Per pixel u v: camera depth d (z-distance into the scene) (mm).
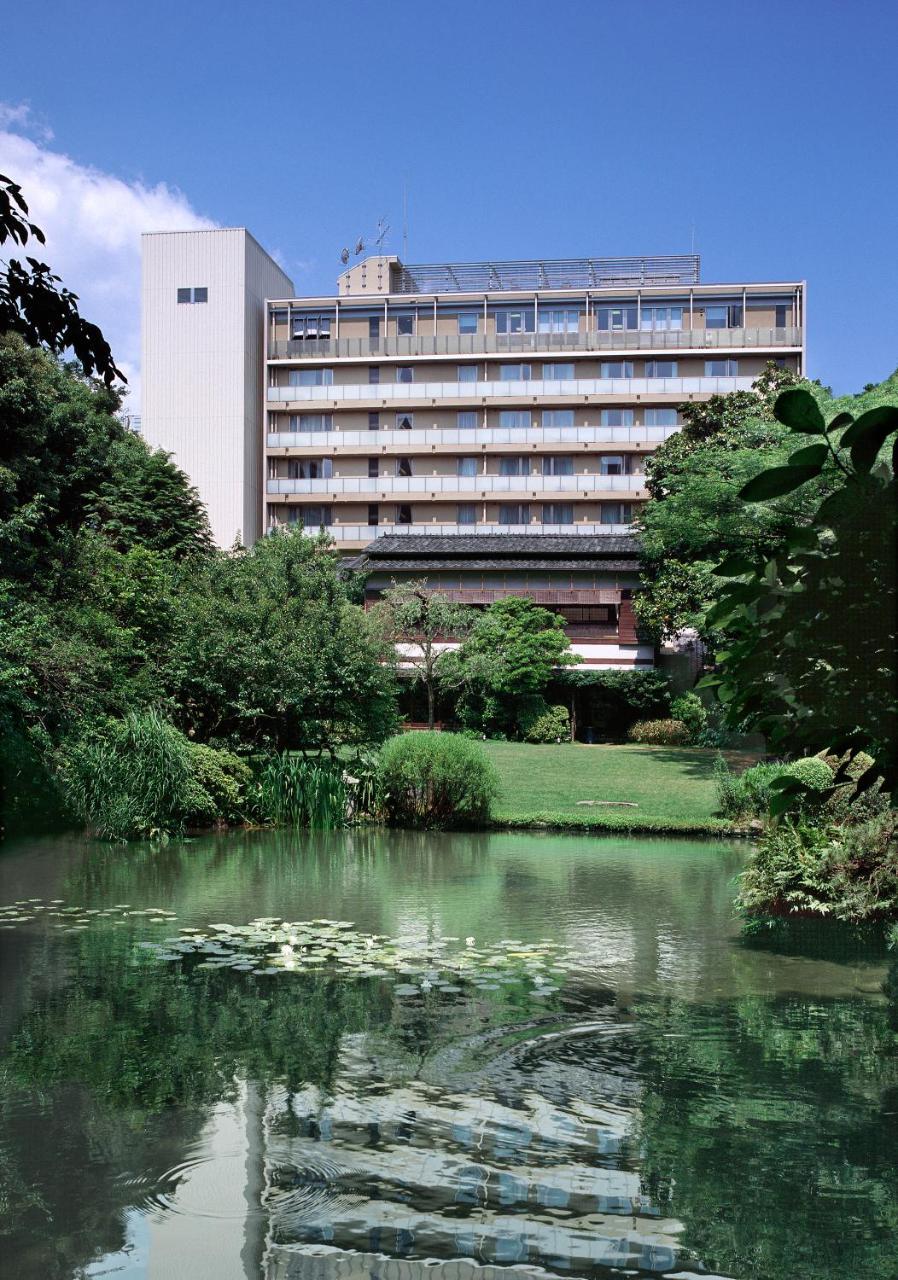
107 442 30172
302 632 21062
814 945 9273
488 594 41031
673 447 34719
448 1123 5109
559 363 52594
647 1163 4648
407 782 19438
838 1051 6262
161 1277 3658
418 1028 6672
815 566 2418
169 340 52594
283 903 11289
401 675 36750
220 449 52062
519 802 21984
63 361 31594
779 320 52281
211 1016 6895
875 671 2424
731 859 15398
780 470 2355
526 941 9383
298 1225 4043
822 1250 3873
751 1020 6930
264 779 19547
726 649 2777
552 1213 4156
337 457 53656
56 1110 5254
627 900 11648
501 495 51969
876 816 10766
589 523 51969
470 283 56938
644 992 7621
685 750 32906
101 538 23062
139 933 9578
